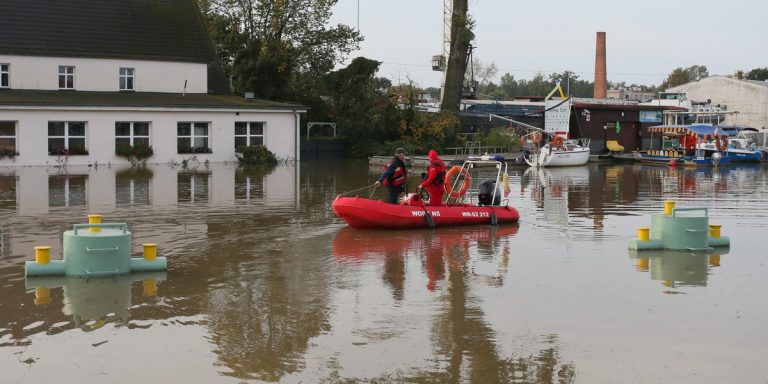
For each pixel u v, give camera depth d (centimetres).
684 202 2395
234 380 798
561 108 4991
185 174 3172
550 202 2362
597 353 886
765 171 3975
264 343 910
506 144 5066
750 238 1661
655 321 1007
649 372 830
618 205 2292
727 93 7544
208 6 5444
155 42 4216
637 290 1171
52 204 2086
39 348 886
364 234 1666
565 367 843
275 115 4088
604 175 3606
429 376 814
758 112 7338
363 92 4900
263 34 5469
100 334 935
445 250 1491
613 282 1223
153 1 4372
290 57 5241
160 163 3738
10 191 2398
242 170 3475
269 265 1330
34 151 3412
